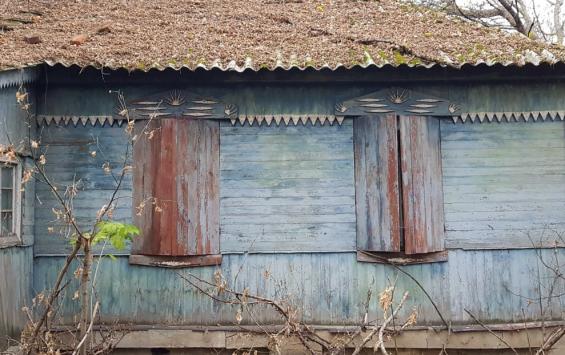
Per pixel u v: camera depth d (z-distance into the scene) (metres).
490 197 7.11
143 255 6.88
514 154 7.14
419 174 6.96
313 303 6.97
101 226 4.43
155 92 7.05
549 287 7.00
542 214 7.10
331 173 7.10
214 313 6.93
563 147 7.16
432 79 6.93
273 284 6.97
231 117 7.06
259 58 6.79
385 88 7.11
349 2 10.05
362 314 6.94
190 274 6.73
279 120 7.10
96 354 4.73
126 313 6.90
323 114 7.11
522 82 7.17
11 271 6.21
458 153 7.14
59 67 6.39
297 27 8.28
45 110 7.00
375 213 6.95
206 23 8.45
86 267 3.93
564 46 7.54
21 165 6.50
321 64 6.57
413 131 6.99
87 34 7.63
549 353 6.81
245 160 7.09
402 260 6.90
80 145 7.02
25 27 7.96
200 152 6.99
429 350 6.86
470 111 7.14
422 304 6.95
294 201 7.08
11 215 6.40
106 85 7.03
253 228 7.04
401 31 8.20
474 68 6.66
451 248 7.05
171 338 6.78
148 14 8.93
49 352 4.11
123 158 7.03
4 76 5.76
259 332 6.70
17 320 6.32
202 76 6.71
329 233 7.05
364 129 7.07
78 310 6.82
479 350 6.93
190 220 6.88
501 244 7.07
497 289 7.02
